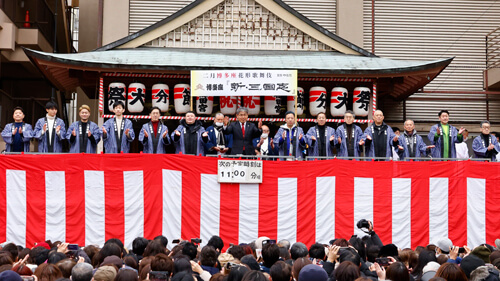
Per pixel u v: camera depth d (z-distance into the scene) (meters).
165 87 17.14
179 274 6.59
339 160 12.73
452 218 12.73
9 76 22.62
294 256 8.89
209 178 12.53
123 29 19.42
